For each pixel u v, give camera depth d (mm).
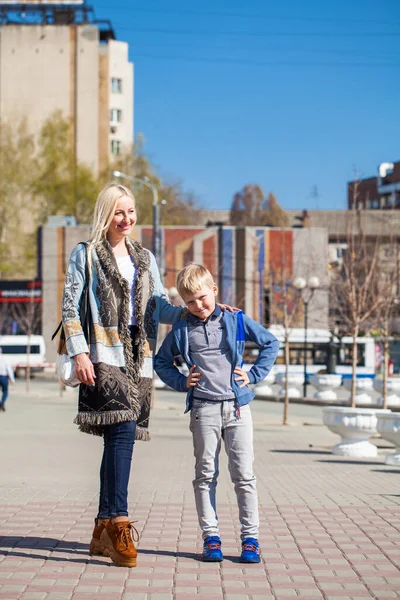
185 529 8492
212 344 7027
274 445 21484
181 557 7133
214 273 75312
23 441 20500
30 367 71062
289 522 9031
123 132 107438
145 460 16484
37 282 75312
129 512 9625
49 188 87750
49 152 89250
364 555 7285
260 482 13297
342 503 10594
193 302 6945
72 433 23422
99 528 7027
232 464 7027
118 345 6898
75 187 88812
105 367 6836
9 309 74812
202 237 75438
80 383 6953
